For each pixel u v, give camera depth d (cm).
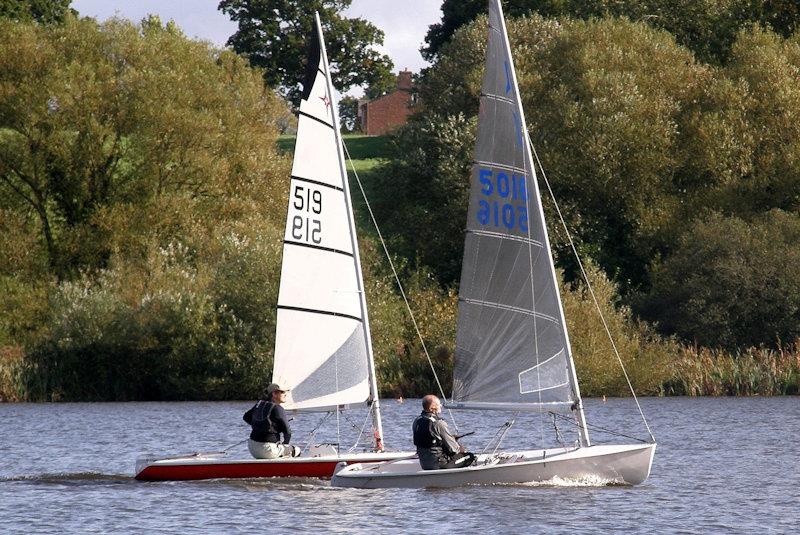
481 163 8225
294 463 8994
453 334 19262
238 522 7262
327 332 9144
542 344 8050
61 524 7262
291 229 8988
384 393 19175
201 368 19238
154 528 7106
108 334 19200
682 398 18525
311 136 9100
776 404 17112
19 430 13775
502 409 8144
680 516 7400
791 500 8044
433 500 7888
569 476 8450
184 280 19712
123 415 15988
